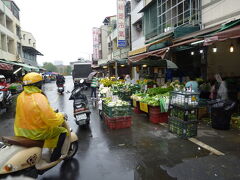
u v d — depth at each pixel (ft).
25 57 130.93
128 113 23.48
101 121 27.07
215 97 27.48
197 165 14.17
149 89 31.91
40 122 11.31
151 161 15.06
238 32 17.30
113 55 105.60
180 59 41.93
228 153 15.87
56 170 14.14
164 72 44.68
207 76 35.78
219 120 21.40
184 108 18.94
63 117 12.70
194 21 35.70
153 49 37.88
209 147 17.08
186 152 16.30
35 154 11.45
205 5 33.65
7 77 76.54
